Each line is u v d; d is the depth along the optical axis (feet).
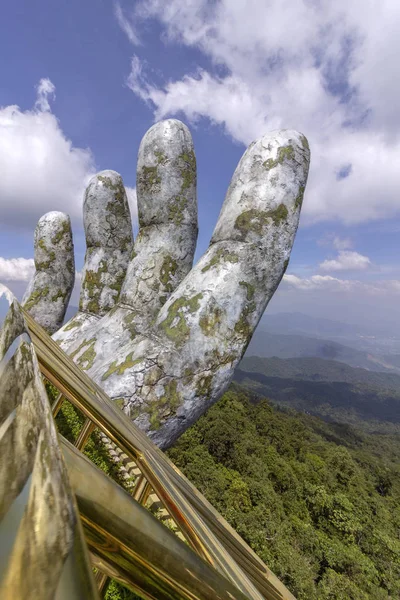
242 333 16.84
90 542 1.89
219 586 2.43
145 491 6.08
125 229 29.66
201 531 4.12
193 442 144.36
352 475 191.83
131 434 5.70
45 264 37.68
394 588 109.29
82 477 1.79
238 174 17.94
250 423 199.21
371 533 131.85
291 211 17.17
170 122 20.81
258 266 16.83
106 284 29.09
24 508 1.11
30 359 1.87
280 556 94.12
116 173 29.58
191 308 16.31
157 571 2.11
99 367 17.20
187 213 21.13
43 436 1.45
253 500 121.29
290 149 17.26
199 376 15.96
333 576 100.99
